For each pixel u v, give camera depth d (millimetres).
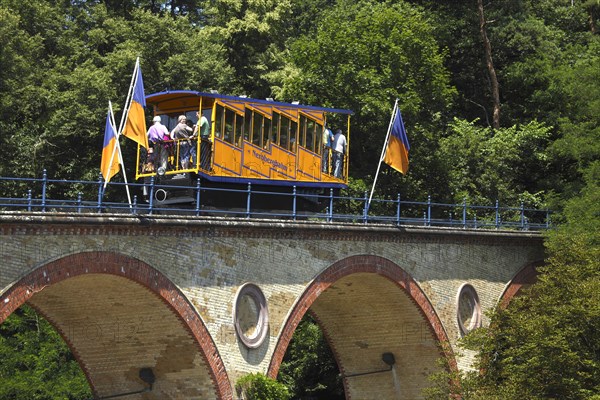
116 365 48719
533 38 92875
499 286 65062
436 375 52250
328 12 83688
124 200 77688
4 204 39000
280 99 75688
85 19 84250
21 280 38500
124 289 44281
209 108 51750
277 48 89312
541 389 48062
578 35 98938
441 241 61031
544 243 64312
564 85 85312
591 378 48812
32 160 72938
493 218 78875
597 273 53312
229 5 88438
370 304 60312
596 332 49781
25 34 75750
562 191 82062
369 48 76125
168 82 78875
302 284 51375
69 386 61625
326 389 74438
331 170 59562
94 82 74750
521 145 82875
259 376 47250
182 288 45188
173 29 81875
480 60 94812
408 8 81625
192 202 51375
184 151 50312
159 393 48500
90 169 76312
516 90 92562
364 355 63219
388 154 61250
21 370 64875
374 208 75938
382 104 72688
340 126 73625
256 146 54000
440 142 80188
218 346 46500
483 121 95688
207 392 47125
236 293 47562
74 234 40688
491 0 95312
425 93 77500
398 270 57812
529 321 49156
